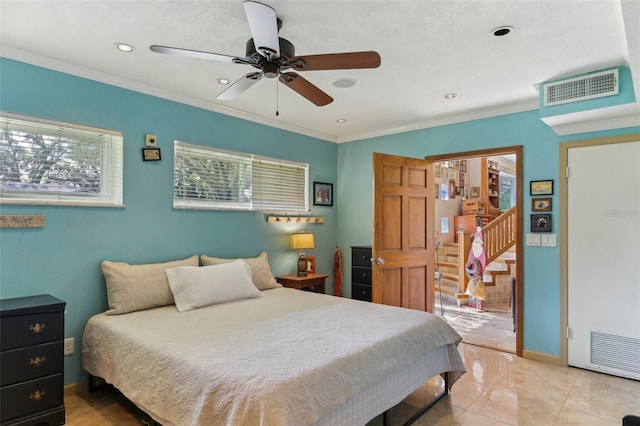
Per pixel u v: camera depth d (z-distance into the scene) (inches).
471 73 113.5
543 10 79.0
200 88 129.5
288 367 68.8
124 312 108.0
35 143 104.7
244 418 59.1
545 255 137.6
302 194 185.6
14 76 100.2
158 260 129.4
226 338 86.1
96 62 108.4
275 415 57.0
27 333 88.3
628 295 121.9
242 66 111.0
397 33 89.3
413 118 164.1
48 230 105.7
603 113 115.6
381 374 79.8
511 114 146.6
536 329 139.4
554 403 105.1
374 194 150.2
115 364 90.8
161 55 103.7
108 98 117.8
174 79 121.3
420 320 103.2
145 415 95.4
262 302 123.4
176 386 71.9
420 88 126.9
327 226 197.9
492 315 214.5
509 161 389.7
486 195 339.3
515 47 96.2
